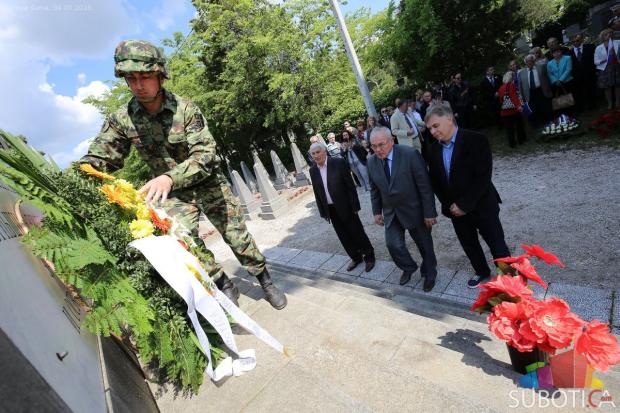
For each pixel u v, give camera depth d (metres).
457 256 4.81
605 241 4.12
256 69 16.78
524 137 8.58
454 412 1.51
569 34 15.73
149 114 2.41
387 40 12.74
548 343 1.71
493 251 3.59
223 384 1.94
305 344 2.15
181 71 18.44
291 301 2.87
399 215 3.98
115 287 1.67
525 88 8.42
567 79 7.93
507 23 11.14
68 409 0.87
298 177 12.09
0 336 0.78
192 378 1.90
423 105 9.82
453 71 12.29
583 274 3.73
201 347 1.87
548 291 3.64
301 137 19.44
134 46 2.05
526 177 6.71
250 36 16.11
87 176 2.09
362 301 3.18
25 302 1.04
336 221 5.11
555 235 4.59
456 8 10.99
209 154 2.25
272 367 1.99
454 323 3.27
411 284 4.43
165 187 2.01
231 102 17.64
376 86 27.17
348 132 9.55
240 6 15.96
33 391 0.81
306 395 1.72
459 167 3.41
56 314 1.28
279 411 1.68
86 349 1.38
